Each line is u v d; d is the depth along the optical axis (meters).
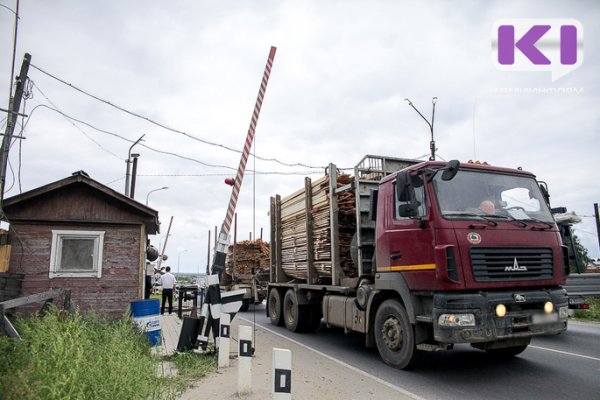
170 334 10.93
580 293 11.24
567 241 12.23
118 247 9.81
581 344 9.28
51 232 9.41
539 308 6.26
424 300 6.61
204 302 8.27
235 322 14.30
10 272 9.05
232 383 6.11
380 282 7.43
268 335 11.16
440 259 6.07
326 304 9.61
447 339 5.86
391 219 7.32
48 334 5.50
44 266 9.27
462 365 7.33
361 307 8.16
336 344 9.76
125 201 9.73
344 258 9.52
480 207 6.65
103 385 4.24
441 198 6.48
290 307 11.93
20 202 9.26
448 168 6.26
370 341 7.79
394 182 7.45
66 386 4.16
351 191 9.26
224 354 7.15
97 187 9.58
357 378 6.57
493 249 6.25
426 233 6.42
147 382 4.87
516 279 6.25
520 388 5.99
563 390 5.89
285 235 12.78
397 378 6.54
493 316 5.87
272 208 13.80
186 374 6.49
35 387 3.91
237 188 8.73
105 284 9.59
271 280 13.60
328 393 5.77
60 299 7.41
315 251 10.50
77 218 9.59
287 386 4.19
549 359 7.76
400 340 6.97
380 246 7.56
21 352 5.05
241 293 8.30
